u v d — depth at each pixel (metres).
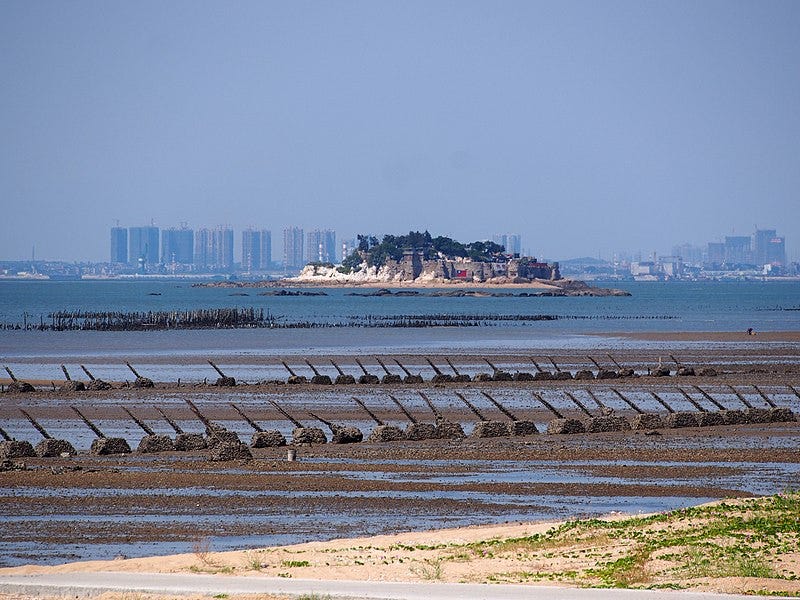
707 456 188.50
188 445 192.62
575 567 99.62
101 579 92.50
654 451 194.75
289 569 99.62
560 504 147.50
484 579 94.12
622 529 118.56
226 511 141.12
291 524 133.88
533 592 85.56
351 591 86.25
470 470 173.88
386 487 158.38
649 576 94.19
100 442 188.12
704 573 94.19
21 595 87.19
